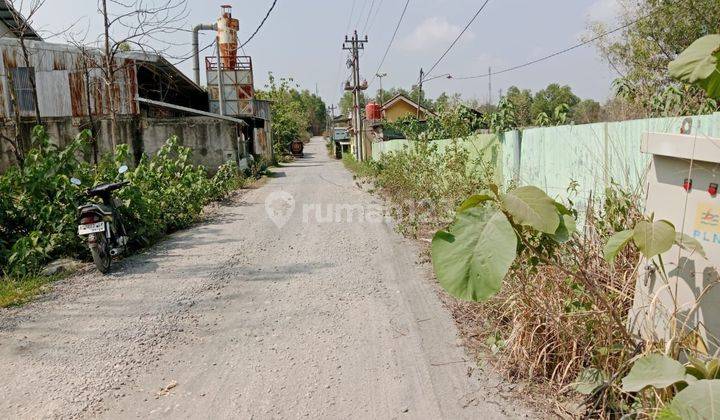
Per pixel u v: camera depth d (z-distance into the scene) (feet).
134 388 10.92
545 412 9.45
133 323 14.66
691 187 7.86
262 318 14.89
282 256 22.57
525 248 8.75
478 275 7.09
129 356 12.47
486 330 13.06
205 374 11.50
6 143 56.18
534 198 7.27
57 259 21.81
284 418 9.68
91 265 21.61
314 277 19.08
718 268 7.45
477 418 9.43
